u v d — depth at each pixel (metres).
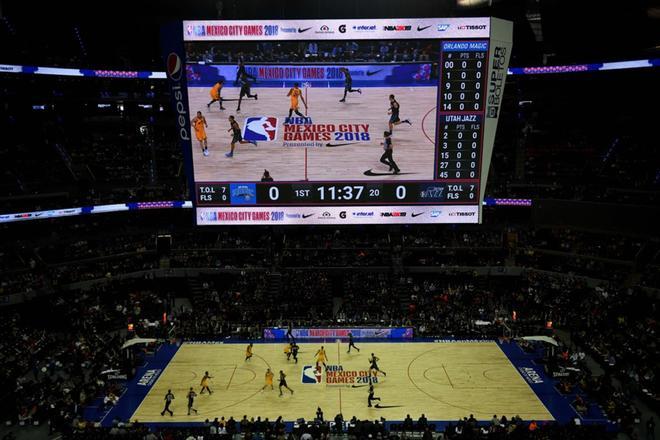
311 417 28.20
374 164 32.00
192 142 32.03
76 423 26.89
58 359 34.22
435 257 48.66
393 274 45.91
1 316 38.44
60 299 41.41
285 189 32.47
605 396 29.12
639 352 32.59
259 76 31.14
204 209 32.78
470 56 30.62
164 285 47.12
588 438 24.30
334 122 31.62
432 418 28.02
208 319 40.50
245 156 32.12
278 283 45.25
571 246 47.94
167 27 30.78
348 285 44.22
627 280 42.34
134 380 32.72
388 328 38.94
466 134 31.45
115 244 49.88
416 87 31.06
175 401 30.08
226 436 25.41
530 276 45.47
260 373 33.47
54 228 49.66
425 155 31.77
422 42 30.59
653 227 44.84
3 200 48.19
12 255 44.62
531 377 32.72
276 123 31.69
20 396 29.11
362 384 31.88
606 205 47.38
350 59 30.92
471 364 34.53
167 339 38.62
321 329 39.00
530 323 39.19
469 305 42.00
